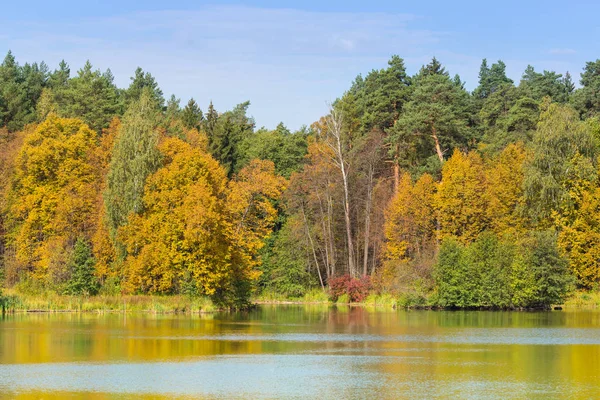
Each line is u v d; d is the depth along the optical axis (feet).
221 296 269.85
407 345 155.74
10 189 319.27
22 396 100.53
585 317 235.81
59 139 318.24
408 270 296.30
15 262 292.81
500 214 305.73
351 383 111.04
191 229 249.75
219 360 132.77
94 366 125.18
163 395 101.81
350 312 265.75
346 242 373.40
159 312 245.24
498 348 150.10
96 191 300.40
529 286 273.95
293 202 362.12
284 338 167.94
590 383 111.14
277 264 365.20
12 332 173.58
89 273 260.62
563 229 291.79
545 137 290.56
